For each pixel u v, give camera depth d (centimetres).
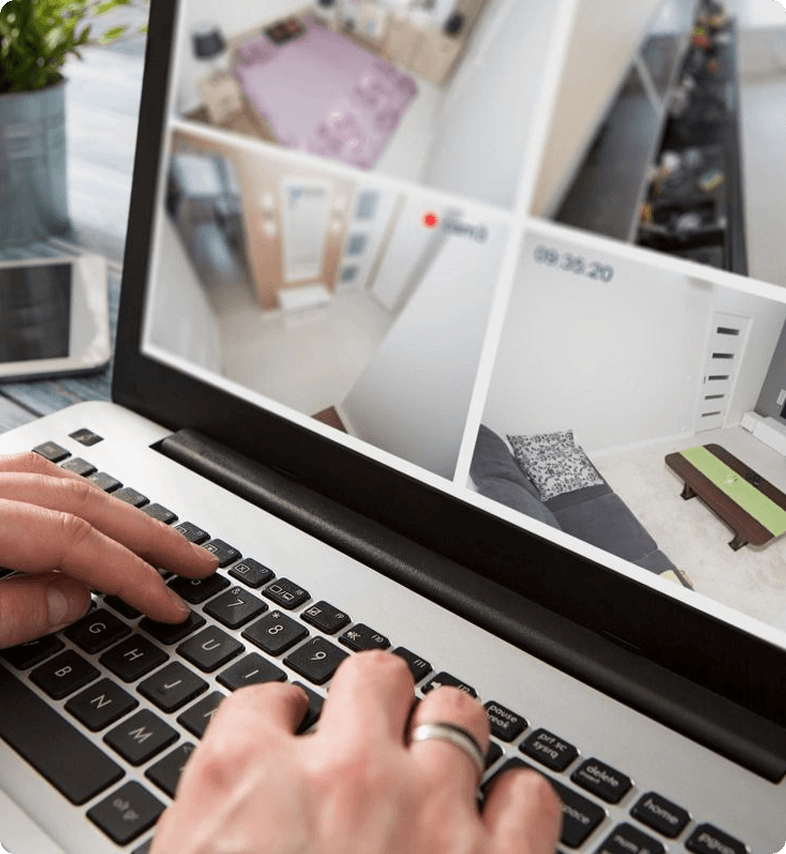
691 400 38
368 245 46
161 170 50
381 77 44
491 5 42
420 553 45
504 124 42
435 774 31
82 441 51
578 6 40
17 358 59
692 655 39
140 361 53
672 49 38
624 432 40
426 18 43
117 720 35
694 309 38
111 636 39
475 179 43
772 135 36
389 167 45
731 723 37
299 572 43
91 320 63
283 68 46
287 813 29
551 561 42
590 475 41
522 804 31
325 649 39
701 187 38
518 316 42
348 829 29
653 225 39
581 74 40
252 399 50
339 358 47
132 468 49
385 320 46
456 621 41
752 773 36
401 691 34
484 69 43
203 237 50
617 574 40
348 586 43
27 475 42
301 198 47
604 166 40
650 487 39
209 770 31
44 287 66
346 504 48
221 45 47
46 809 32
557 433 41
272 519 47
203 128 49
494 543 43
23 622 38
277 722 33
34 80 69
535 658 40
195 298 50
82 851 31
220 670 38
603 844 32
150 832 32
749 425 37
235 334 50
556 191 41
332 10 45
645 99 39
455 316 44
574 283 41
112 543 40
